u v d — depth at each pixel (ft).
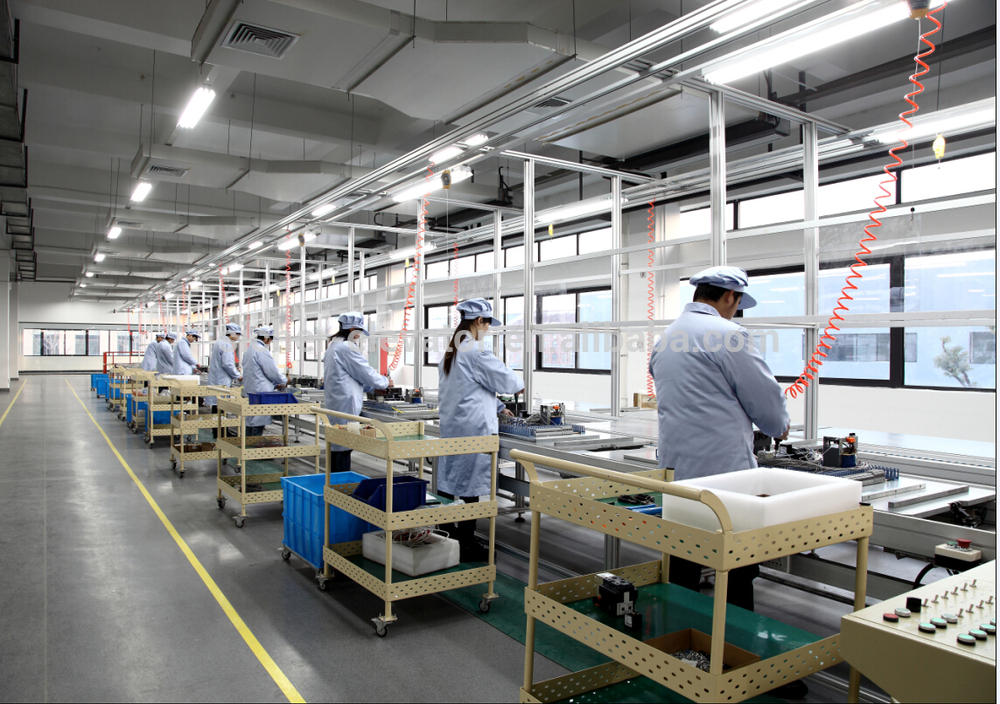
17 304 54.44
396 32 10.64
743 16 6.35
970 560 4.78
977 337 12.71
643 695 5.43
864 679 6.12
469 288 21.65
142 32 12.05
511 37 10.71
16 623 7.32
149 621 7.40
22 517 11.82
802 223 8.39
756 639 4.81
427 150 10.50
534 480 5.25
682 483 4.49
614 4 12.55
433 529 8.47
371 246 31.71
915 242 9.90
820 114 14.53
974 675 2.48
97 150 20.12
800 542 4.10
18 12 11.44
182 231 28.40
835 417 15.14
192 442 18.08
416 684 6.06
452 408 9.83
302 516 9.13
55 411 30.40
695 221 18.93
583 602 5.37
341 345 12.91
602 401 21.29
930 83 13.00
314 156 22.08
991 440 12.52
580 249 23.31
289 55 11.51
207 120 17.56
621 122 13.98
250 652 6.67
